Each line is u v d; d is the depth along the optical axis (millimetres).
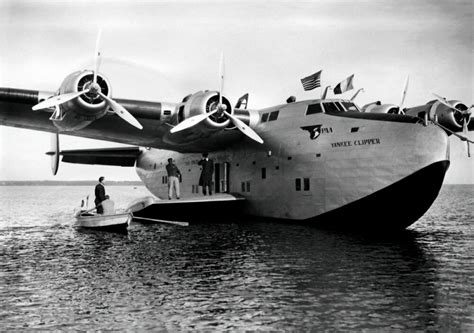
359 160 11453
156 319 4727
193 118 11539
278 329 4469
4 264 7328
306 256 7895
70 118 10719
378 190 11070
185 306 5117
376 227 11859
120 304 5195
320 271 6723
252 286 5906
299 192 12812
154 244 9289
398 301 5273
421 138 10594
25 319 4742
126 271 6773
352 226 11875
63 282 6152
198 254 8117
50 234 11148
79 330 4449
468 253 8172
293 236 10422
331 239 9836
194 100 12016
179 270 6824
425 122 10758
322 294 5547
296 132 13023
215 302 5250
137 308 5059
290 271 6738
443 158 10422
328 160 12094
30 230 12094
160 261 7504
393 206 11125
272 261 7473
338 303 5207
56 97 9781
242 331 4426
